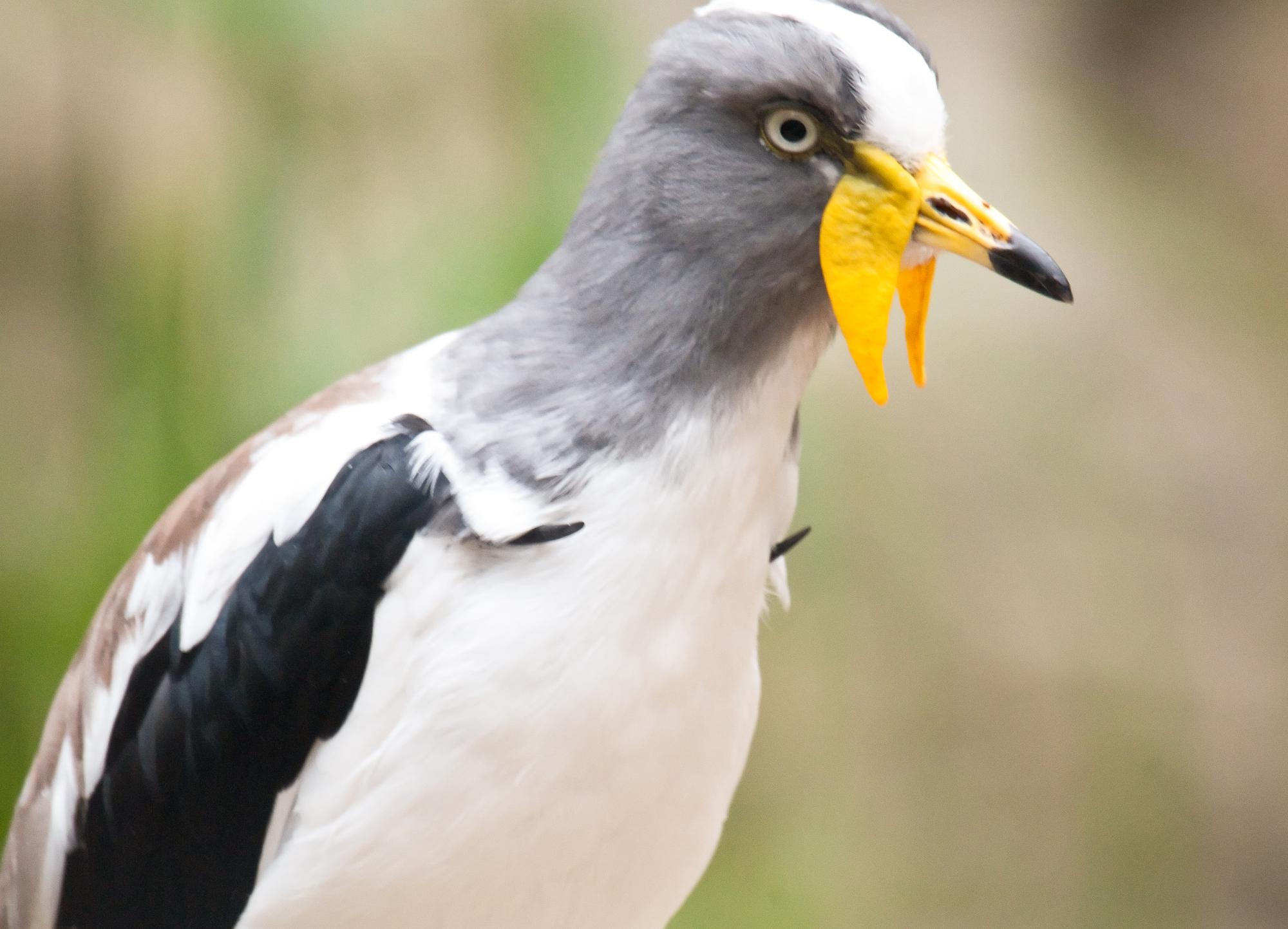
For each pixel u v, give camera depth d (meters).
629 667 2.22
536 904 2.24
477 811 2.22
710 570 2.22
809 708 3.16
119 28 2.62
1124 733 3.44
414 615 2.22
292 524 2.23
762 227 2.22
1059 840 3.42
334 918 2.23
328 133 2.46
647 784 2.23
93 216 2.60
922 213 2.22
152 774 2.25
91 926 2.27
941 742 3.34
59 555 2.43
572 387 2.22
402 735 2.22
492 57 2.47
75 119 2.66
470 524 2.22
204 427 2.43
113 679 2.26
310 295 2.45
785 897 3.01
